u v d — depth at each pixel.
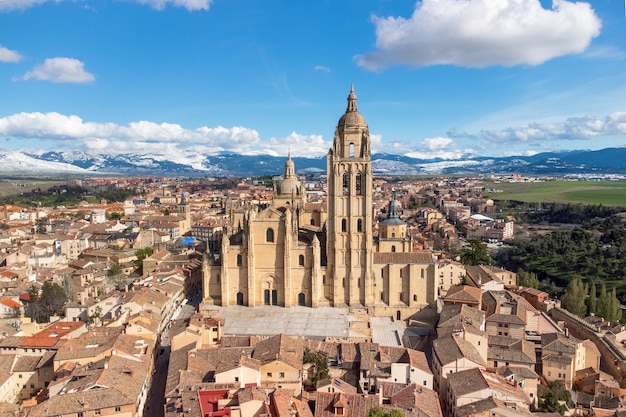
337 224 164.50
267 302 170.00
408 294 165.38
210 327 131.88
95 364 107.69
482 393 101.19
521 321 140.75
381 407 91.62
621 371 138.50
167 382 103.31
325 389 102.38
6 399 112.69
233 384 99.56
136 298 153.38
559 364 132.12
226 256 167.88
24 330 149.88
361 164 161.75
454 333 127.12
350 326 148.62
